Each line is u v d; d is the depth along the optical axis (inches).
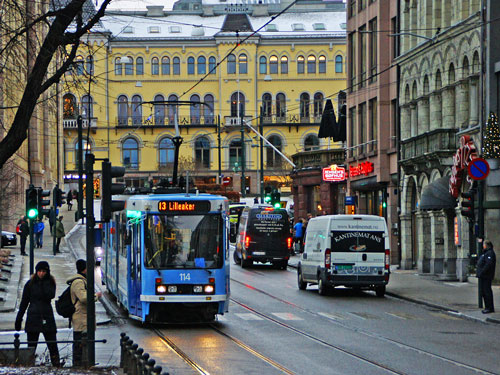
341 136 3265.3
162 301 1267.2
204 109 6028.5
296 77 6028.5
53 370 805.9
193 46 6008.9
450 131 2075.5
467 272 1999.3
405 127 2471.7
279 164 5925.2
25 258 2452.0
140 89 5994.1
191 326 1291.8
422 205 2016.5
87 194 882.1
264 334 1192.8
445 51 2165.4
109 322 1331.2
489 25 1878.7
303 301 1670.8
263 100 6038.4
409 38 2455.7
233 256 2866.6
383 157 2625.5
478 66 1999.3
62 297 896.9
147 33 6018.7
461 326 1294.3
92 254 873.5
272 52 6028.5
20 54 919.7
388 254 1748.3
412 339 1140.5
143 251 1280.8
